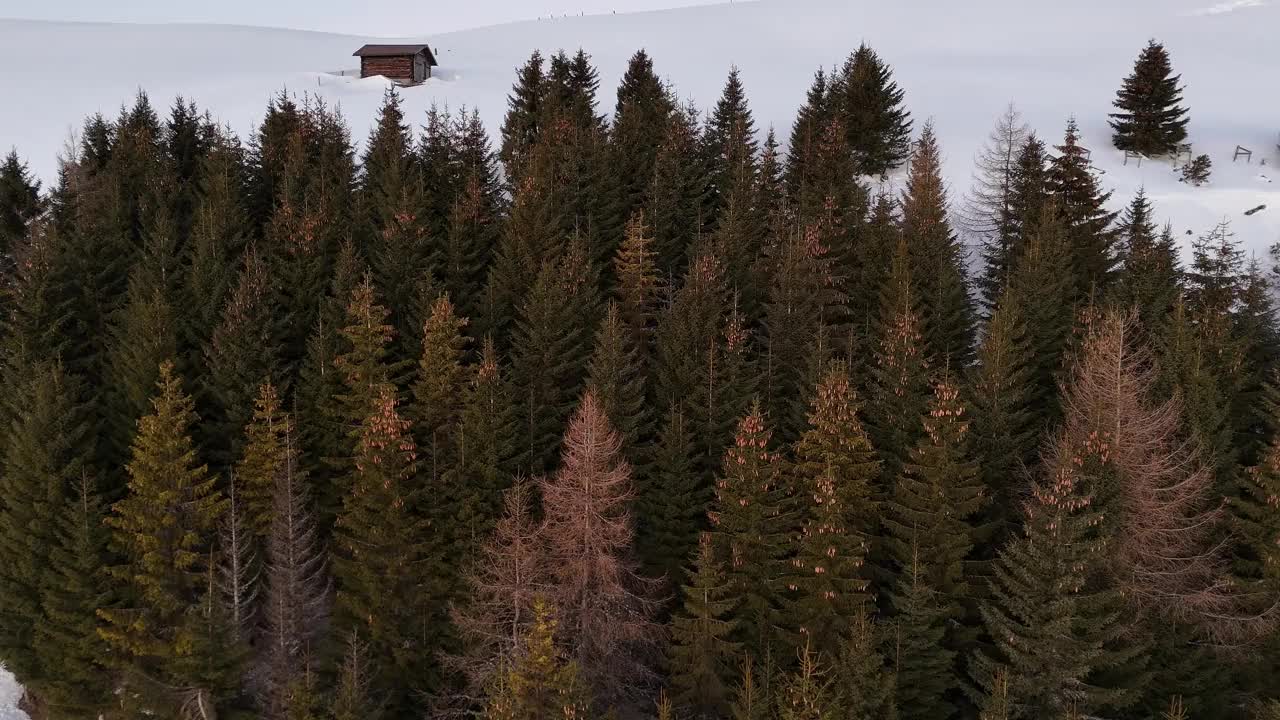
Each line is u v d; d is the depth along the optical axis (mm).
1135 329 39719
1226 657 28391
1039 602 26469
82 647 32156
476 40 154250
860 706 23750
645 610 29875
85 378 39875
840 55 133250
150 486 31344
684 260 53438
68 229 51438
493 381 33438
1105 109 92562
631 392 36219
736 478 29812
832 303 45250
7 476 34500
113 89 108750
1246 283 48094
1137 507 27922
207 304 42031
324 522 37438
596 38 152750
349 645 30344
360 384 36031
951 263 47781
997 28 146125
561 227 51062
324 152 62344
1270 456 30203
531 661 24047
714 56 134750
